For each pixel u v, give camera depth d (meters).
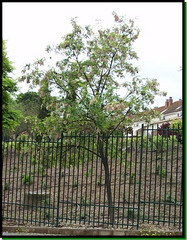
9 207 10.95
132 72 9.38
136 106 9.00
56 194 11.95
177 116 28.28
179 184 11.73
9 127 15.05
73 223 8.66
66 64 9.34
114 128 9.26
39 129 9.31
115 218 9.36
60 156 8.60
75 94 9.22
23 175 14.03
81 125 9.15
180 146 14.17
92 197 11.46
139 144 11.52
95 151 9.41
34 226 8.36
